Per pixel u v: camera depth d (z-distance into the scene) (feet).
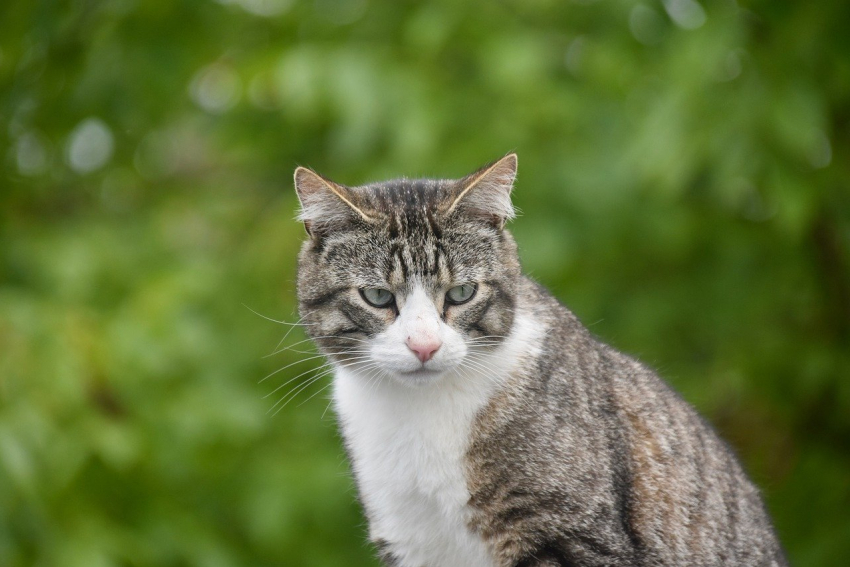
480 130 29.96
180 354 29.50
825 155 28.53
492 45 29.19
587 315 29.66
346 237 21.75
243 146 32.68
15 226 31.86
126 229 33.86
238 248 33.04
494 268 21.75
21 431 24.70
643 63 29.66
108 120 33.09
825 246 29.32
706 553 20.98
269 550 31.60
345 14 31.99
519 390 20.98
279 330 31.42
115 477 29.04
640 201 29.53
